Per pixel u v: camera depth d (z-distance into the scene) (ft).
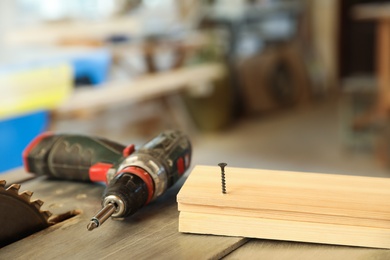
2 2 12.34
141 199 2.41
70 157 2.98
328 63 19.15
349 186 2.38
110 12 14.42
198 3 15.78
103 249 2.18
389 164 10.62
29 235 2.39
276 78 16.11
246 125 14.30
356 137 12.16
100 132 12.66
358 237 2.17
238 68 15.21
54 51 10.70
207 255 2.11
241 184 2.43
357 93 13.00
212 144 12.50
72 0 13.83
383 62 10.83
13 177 3.16
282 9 17.10
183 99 13.41
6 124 6.68
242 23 15.65
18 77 6.76
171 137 2.88
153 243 2.23
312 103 17.02
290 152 11.75
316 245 2.21
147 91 9.78
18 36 11.75
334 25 18.83
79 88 9.14
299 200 2.24
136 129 12.96
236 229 2.27
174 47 11.68
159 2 15.42
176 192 2.78
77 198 2.81
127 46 11.03
